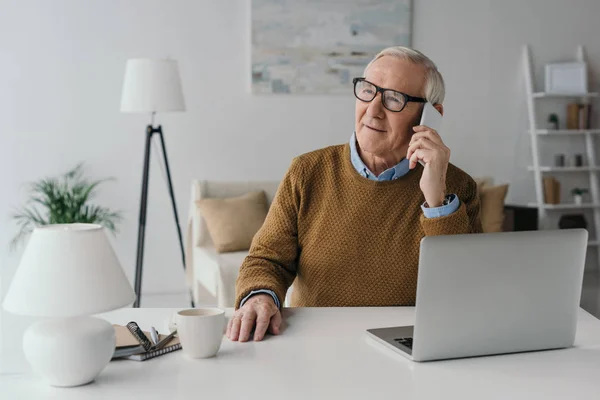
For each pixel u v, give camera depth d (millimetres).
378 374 1319
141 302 4867
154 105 4312
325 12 5195
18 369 1321
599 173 5965
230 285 3955
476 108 5645
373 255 1925
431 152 1742
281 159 5254
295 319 1702
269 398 1189
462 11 5539
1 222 4785
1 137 4754
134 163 4973
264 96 5184
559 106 5871
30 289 1163
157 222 5047
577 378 1318
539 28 5734
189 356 1400
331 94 5281
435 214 1743
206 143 5102
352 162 1968
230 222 4527
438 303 1370
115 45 4871
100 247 1214
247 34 5105
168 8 4945
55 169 4844
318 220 1958
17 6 4703
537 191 5656
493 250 1390
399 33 5355
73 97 4832
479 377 1314
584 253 1478
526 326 1458
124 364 1361
